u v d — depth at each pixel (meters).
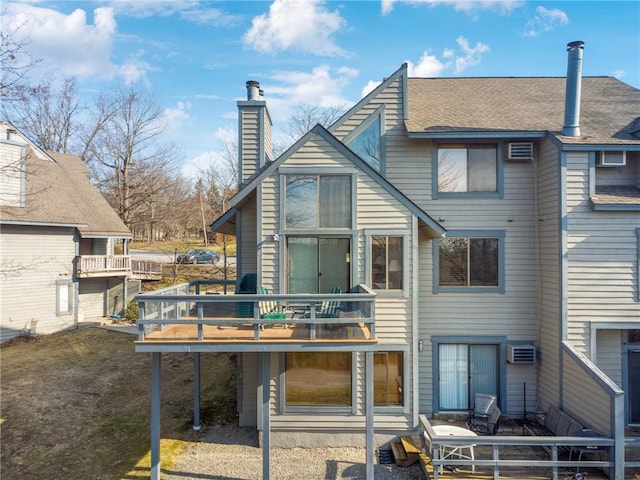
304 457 8.79
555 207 9.93
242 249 10.45
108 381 13.25
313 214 9.18
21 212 18.45
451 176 10.98
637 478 7.73
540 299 10.61
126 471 8.20
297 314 8.76
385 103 11.03
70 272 20.50
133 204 40.06
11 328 17.89
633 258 9.57
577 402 8.91
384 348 9.30
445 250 10.95
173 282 28.61
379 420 9.27
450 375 10.88
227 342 7.72
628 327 9.49
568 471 7.97
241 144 10.73
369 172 9.17
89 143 39.97
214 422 10.51
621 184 10.26
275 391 9.22
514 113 11.44
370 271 9.20
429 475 7.69
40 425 10.16
